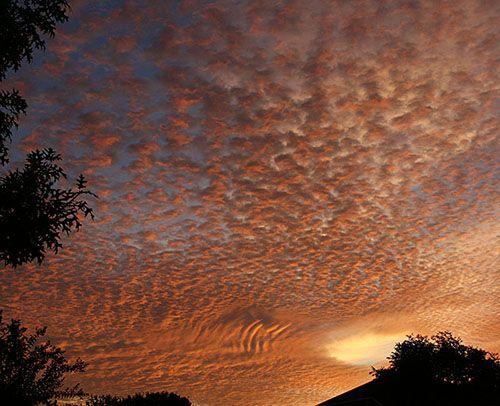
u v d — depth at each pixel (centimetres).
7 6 577
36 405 629
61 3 606
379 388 1734
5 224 505
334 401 1712
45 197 526
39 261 536
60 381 654
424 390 1717
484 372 2172
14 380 617
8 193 505
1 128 576
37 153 532
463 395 1642
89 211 548
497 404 1558
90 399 869
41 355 642
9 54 586
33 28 595
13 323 633
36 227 515
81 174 548
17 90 591
